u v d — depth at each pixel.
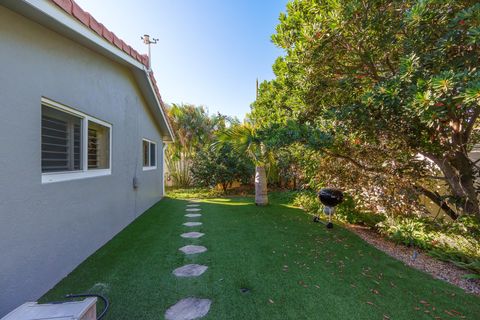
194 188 11.97
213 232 4.66
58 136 2.89
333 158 5.40
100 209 3.84
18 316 1.46
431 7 2.88
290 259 3.41
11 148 2.11
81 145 3.37
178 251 3.65
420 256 3.63
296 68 5.22
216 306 2.28
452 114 2.84
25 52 2.29
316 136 4.16
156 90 6.46
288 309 2.24
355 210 5.51
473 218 3.95
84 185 3.34
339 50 4.13
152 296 2.43
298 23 4.96
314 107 5.17
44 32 2.57
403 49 3.58
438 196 4.84
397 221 4.48
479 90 2.07
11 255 2.08
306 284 2.71
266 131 5.02
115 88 4.53
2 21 2.05
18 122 2.19
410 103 2.70
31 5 2.11
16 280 2.13
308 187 7.35
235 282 2.73
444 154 3.98
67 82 2.98
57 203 2.73
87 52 3.48
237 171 10.52
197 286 2.63
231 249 3.76
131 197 5.45
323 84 4.65
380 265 3.28
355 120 3.91
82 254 3.25
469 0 2.77
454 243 3.58
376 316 2.15
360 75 4.21
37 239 2.40
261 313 2.18
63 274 2.81
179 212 6.52
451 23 2.73
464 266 3.15
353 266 3.23
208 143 11.82
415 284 2.76
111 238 4.25
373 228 5.20
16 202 2.15
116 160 4.56
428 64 3.07
